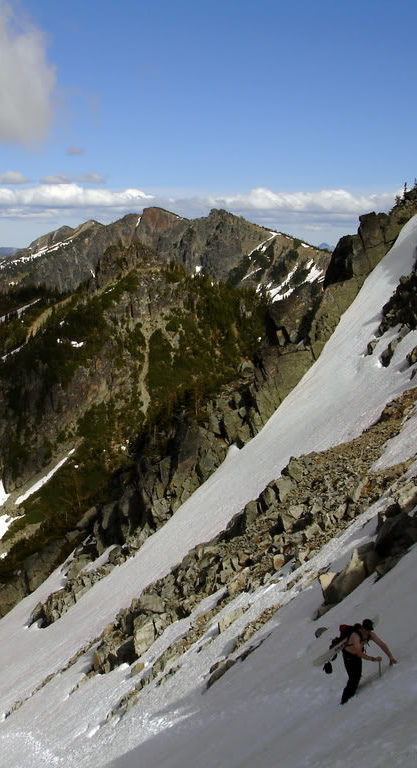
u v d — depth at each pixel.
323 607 23.20
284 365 71.62
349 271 78.56
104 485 110.44
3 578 108.50
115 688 35.00
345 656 14.73
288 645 22.62
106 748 27.84
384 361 62.03
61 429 171.88
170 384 175.75
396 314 66.44
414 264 71.25
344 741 12.81
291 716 16.62
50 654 53.88
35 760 32.94
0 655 66.88
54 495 151.38
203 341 188.88
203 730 21.20
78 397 175.50
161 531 64.12
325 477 42.75
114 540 74.88
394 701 13.05
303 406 66.06
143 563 58.78
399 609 17.25
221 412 71.81
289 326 75.56
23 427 173.25
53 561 87.88
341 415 57.78
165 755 21.95
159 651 35.34
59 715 37.53
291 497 43.91
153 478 70.38
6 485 164.75
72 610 62.72
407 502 26.30
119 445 161.62
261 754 15.55
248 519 45.88
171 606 40.72
